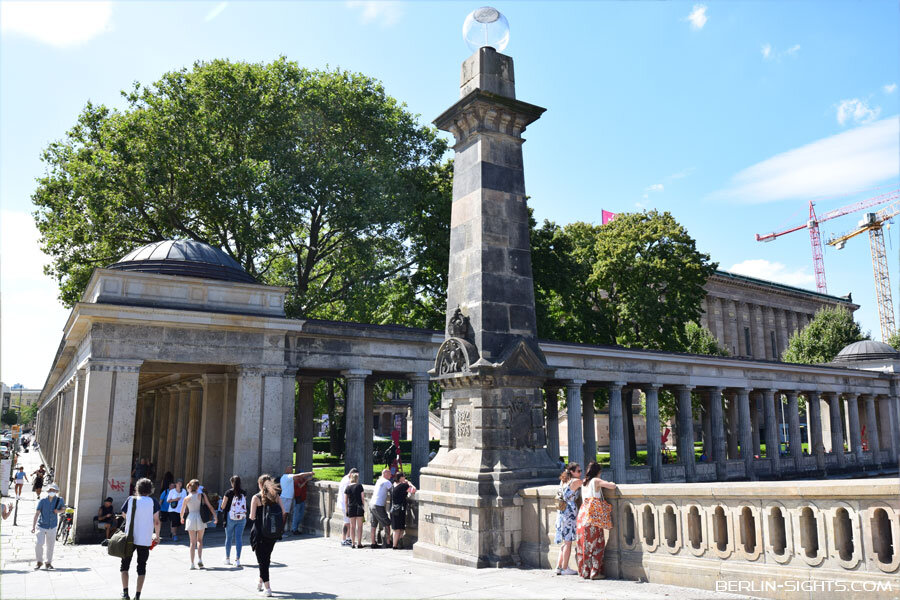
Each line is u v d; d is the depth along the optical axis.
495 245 16.50
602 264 52.34
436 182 47.78
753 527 10.26
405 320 50.41
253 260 46.16
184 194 38.81
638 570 11.77
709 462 45.56
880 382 58.78
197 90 39.56
